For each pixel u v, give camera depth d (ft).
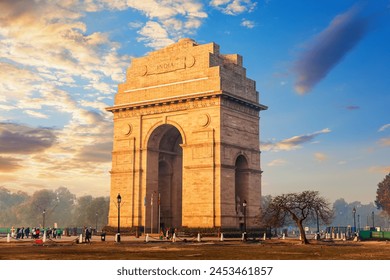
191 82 319.68
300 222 264.93
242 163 328.08
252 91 340.59
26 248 195.93
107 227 336.90
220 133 305.32
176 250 183.83
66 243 243.81
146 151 331.98
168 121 326.03
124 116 344.28
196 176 308.40
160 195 357.41
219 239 277.44
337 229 446.19
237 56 341.82
